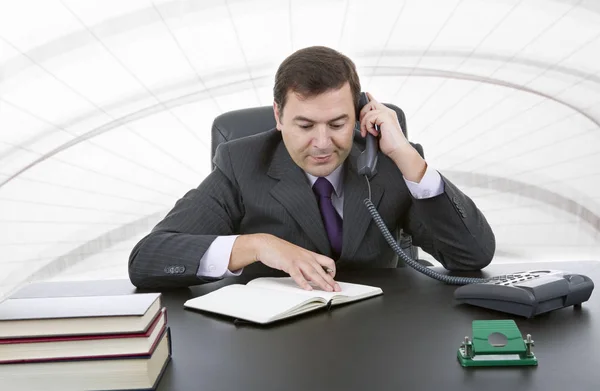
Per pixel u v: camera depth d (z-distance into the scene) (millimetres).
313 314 1111
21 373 754
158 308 854
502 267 1535
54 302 833
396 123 1509
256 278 1398
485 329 846
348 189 1591
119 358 752
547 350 883
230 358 886
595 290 1237
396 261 1721
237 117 1964
